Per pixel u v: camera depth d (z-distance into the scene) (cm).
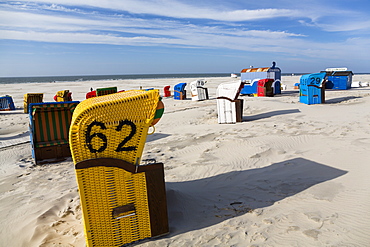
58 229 455
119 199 387
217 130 1139
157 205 404
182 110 1886
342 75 2867
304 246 352
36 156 866
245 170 656
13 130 1466
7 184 700
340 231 376
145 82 6731
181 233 411
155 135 1150
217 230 408
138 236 401
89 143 368
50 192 625
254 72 2964
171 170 700
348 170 584
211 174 650
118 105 370
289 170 625
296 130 1021
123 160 383
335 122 1127
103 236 384
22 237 446
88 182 370
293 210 444
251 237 382
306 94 1773
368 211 415
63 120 920
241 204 484
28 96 2147
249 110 1617
